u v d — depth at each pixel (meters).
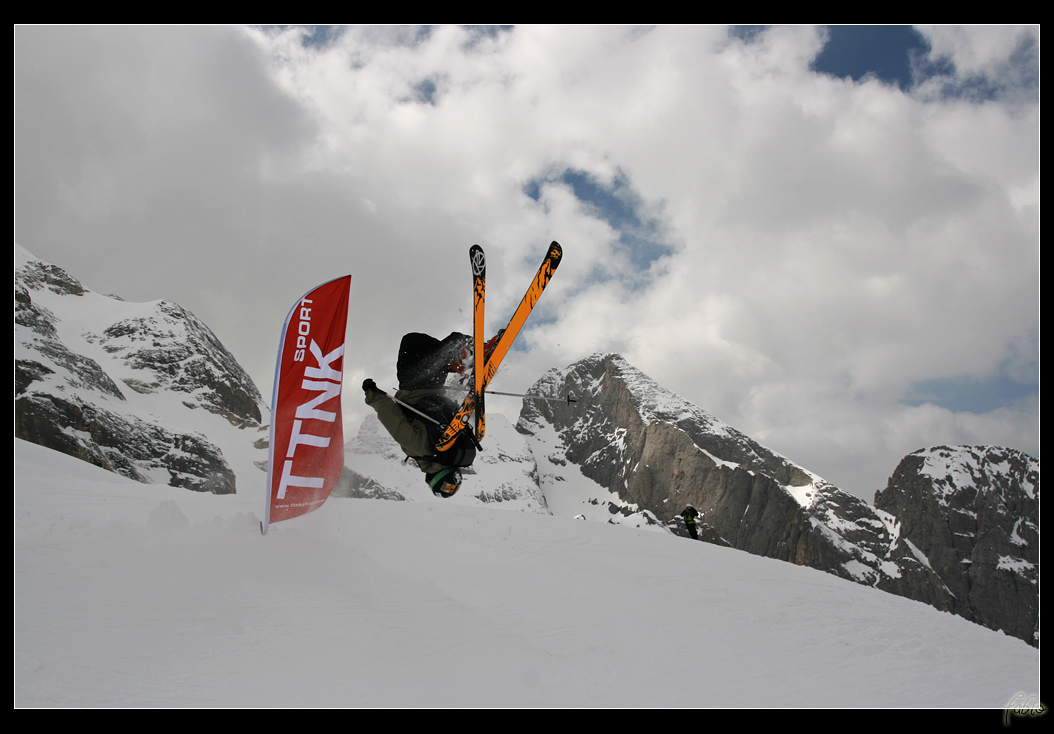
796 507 143.38
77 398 113.56
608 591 9.29
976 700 5.93
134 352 174.62
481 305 6.35
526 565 10.52
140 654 4.84
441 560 10.23
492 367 6.30
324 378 8.77
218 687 4.54
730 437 180.00
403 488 142.88
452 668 5.29
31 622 5.08
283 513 8.48
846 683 6.22
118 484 16.17
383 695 4.69
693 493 153.50
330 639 5.54
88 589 5.90
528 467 199.88
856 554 145.50
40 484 13.93
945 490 157.25
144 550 7.29
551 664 5.73
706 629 7.77
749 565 12.81
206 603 5.99
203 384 173.38
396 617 6.23
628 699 5.21
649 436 173.75
